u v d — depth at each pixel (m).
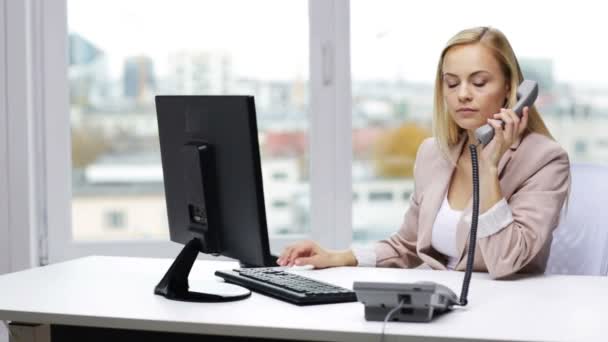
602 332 1.57
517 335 1.55
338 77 3.36
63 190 3.38
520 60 3.35
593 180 2.55
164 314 1.76
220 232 1.97
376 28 3.37
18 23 3.26
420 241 2.48
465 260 2.32
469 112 2.33
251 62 3.42
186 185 2.01
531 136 2.33
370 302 1.67
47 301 1.90
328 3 3.35
